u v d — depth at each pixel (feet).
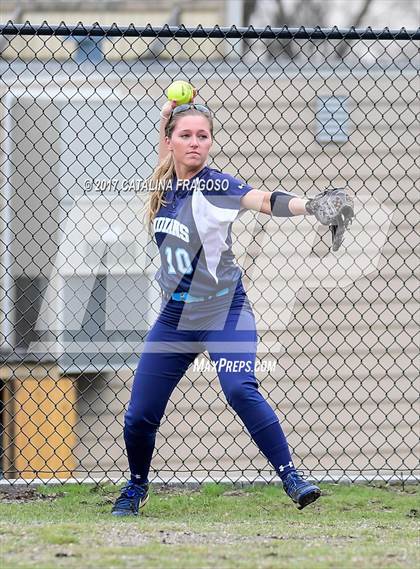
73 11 126.52
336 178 106.11
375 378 103.86
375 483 75.25
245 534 54.34
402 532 56.18
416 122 106.93
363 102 106.63
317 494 55.62
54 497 69.36
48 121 99.96
